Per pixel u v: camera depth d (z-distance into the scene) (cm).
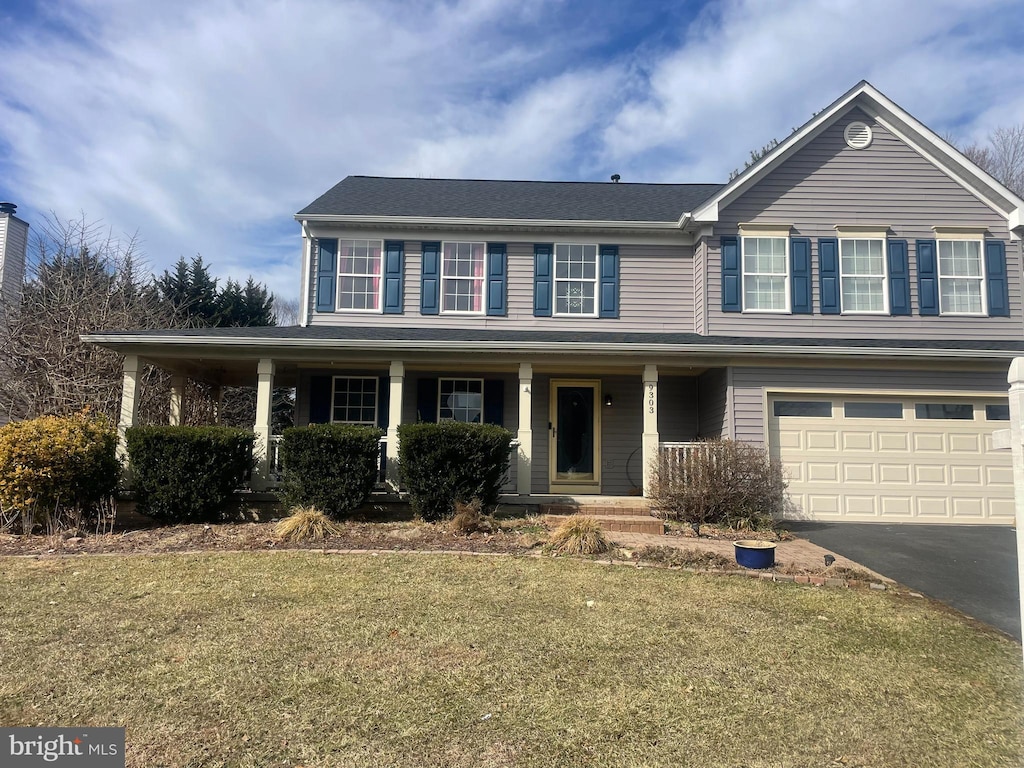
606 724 345
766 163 1284
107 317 1541
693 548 823
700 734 337
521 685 392
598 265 1342
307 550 771
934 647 477
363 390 1327
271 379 1109
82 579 630
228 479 970
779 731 342
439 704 364
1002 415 1130
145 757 303
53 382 1431
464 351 1077
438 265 1338
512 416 1324
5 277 1789
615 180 1686
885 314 1254
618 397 1339
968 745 331
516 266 1345
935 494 1112
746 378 1139
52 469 848
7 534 859
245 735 326
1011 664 446
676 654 450
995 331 1248
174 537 845
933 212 1282
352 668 413
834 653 460
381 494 1037
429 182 1611
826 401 1140
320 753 310
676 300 1334
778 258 1277
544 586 622
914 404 1134
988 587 668
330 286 1321
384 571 673
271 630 483
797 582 663
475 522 884
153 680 389
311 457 959
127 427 1005
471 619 517
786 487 1097
